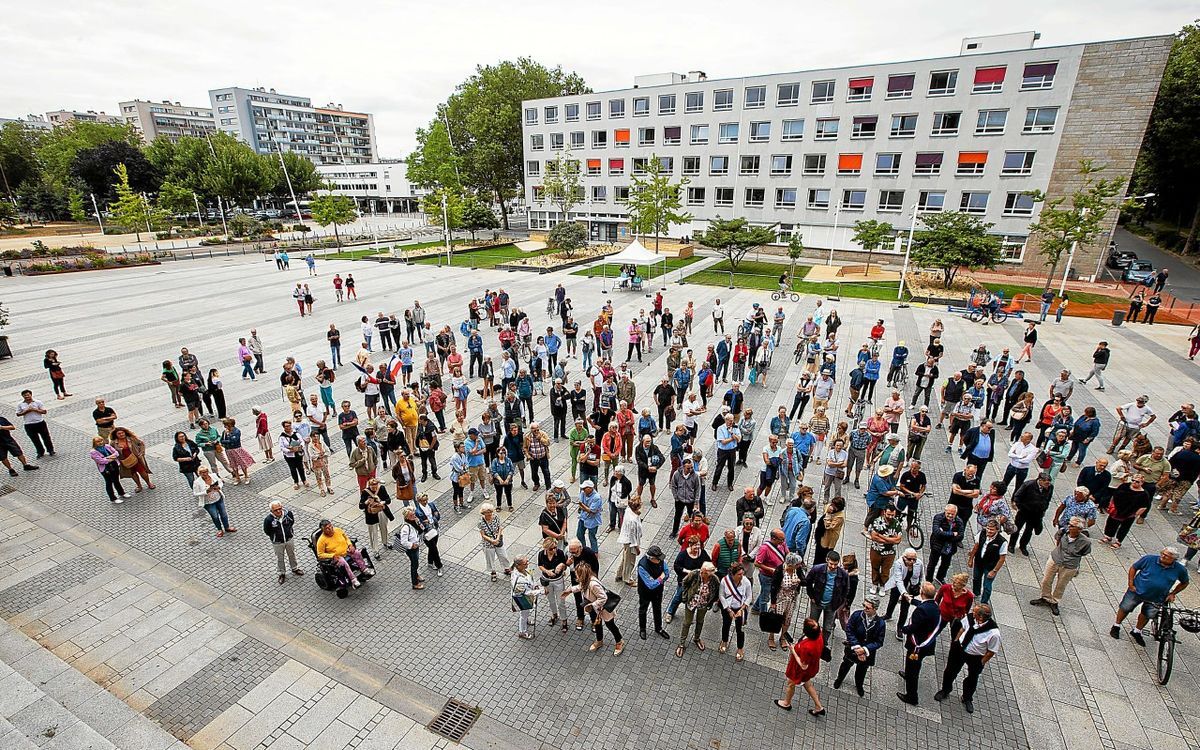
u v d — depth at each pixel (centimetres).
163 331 2414
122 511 1127
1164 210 5684
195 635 824
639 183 4734
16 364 1962
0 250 5028
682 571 800
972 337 2369
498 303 2495
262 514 1122
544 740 668
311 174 8981
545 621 862
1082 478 1067
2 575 944
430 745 661
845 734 675
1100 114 3653
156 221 6259
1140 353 2162
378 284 3588
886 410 1305
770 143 4869
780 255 4988
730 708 710
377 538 1038
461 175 6894
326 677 754
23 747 554
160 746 617
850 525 1085
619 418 1297
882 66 4250
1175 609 743
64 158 8306
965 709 707
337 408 1642
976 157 4081
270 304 2995
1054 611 866
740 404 1332
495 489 1138
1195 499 1176
